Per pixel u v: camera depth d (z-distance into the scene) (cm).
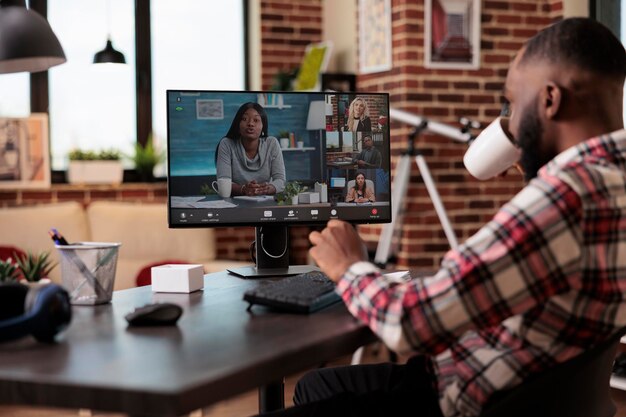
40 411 357
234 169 227
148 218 516
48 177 525
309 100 231
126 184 541
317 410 161
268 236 234
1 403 118
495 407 129
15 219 497
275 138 229
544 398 130
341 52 562
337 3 566
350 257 151
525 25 502
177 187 224
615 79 138
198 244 517
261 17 570
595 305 130
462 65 489
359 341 153
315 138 231
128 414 112
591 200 125
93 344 138
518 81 143
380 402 162
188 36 570
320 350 141
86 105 546
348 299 145
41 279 286
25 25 287
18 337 136
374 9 507
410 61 481
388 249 458
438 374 149
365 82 523
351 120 234
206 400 115
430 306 129
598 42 137
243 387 123
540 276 125
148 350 134
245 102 227
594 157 133
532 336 134
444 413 145
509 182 504
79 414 352
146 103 558
